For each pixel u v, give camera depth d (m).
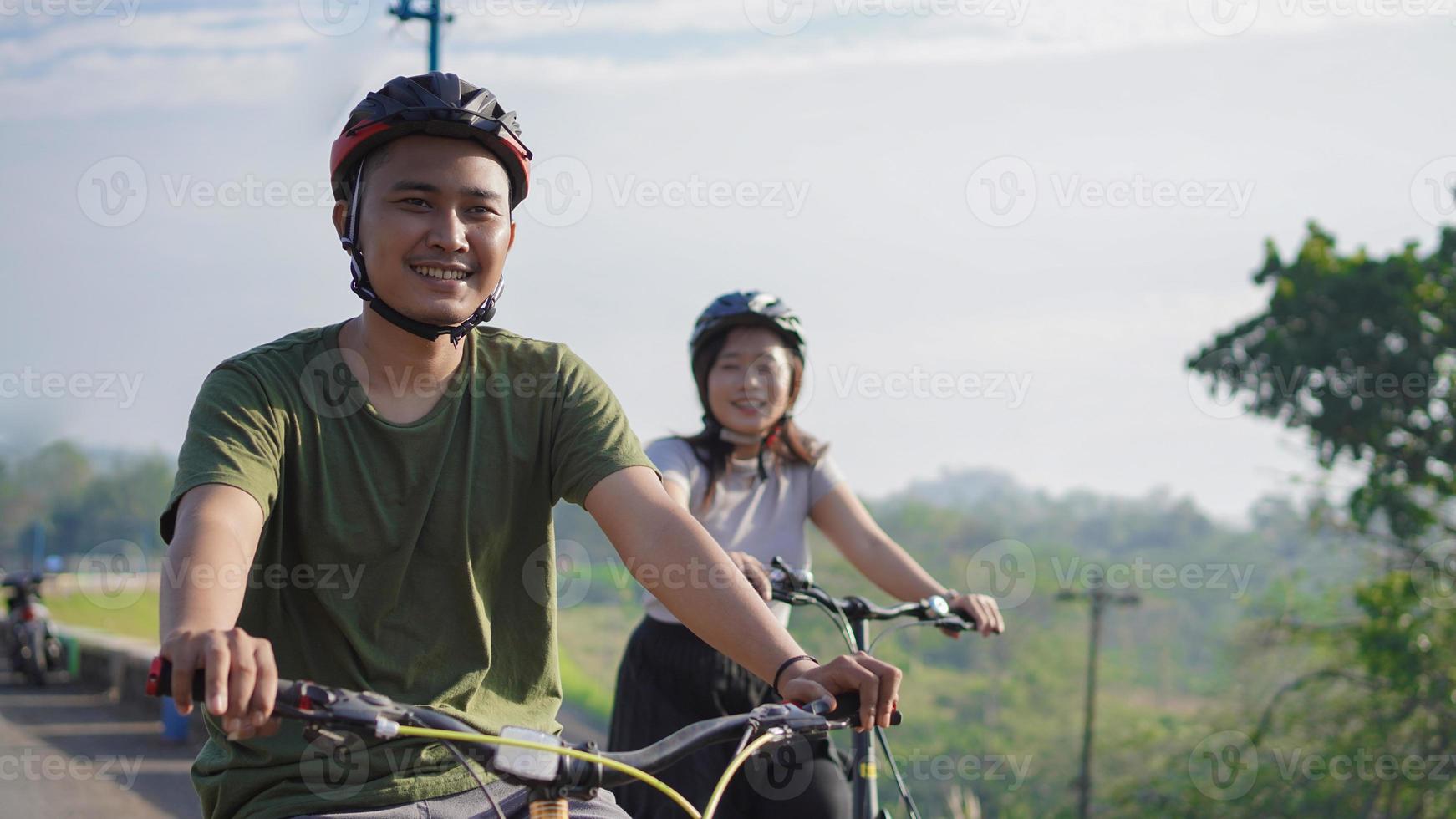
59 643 25.00
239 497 3.65
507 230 4.14
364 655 3.93
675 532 4.09
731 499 7.11
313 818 3.64
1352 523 34.03
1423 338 32.91
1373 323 32.88
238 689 2.85
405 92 3.99
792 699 3.76
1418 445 32.91
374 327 4.07
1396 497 32.22
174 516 3.68
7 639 28.80
